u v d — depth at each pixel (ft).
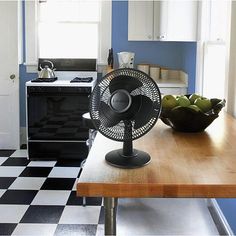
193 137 5.56
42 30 15.84
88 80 14.14
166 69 15.46
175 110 5.57
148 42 15.64
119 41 15.64
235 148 4.98
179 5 12.37
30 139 13.71
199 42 11.80
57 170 12.69
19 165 13.20
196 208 6.22
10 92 15.21
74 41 15.84
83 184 3.78
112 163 4.27
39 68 15.38
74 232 8.46
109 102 4.36
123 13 15.47
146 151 4.83
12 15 14.89
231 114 7.86
